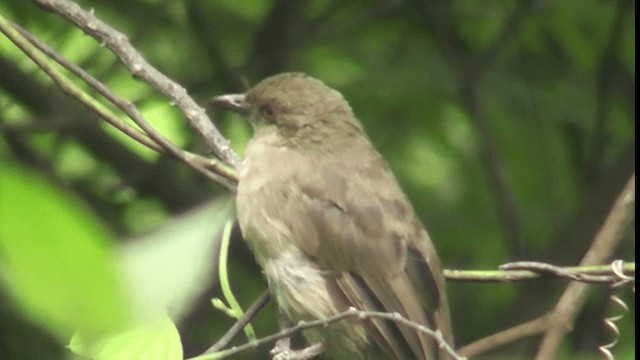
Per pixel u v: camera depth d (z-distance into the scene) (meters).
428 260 8.92
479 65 13.15
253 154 9.39
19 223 2.24
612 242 8.67
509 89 13.34
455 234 13.52
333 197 9.02
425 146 13.84
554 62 13.88
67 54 13.12
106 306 2.28
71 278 2.26
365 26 14.08
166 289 2.39
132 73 8.36
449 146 13.89
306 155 9.30
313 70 13.95
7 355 9.28
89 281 2.27
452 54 13.30
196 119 8.50
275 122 9.58
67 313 2.26
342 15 14.30
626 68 13.63
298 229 8.89
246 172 8.96
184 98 8.50
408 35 14.06
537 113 13.67
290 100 9.57
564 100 13.66
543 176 14.02
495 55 13.19
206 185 13.45
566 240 13.32
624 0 13.02
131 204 13.24
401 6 13.95
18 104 12.98
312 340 9.03
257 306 9.12
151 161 13.32
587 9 13.30
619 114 13.71
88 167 13.62
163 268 2.42
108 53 13.13
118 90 13.08
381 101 13.67
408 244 8.97
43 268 2.25
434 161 13.91
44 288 2.25
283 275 8.91
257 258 9.09
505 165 14.04
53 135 13.28
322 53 13.97
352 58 13.87
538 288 12.96
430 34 13.93
